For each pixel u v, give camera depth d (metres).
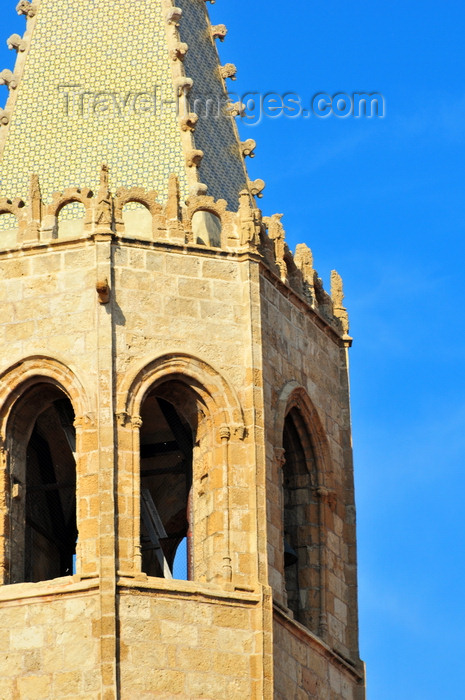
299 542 58.69
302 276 60.50
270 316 58.28
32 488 57.34
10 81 61.50
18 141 60.53
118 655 52.88
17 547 56.03
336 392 60.88
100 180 57.41
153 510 58.38
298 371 59.03
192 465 57.03
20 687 53.09
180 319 56.62
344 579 59.09
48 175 59.81
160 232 57.31
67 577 54.16
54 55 61.78
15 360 56.28
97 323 55.94
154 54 61.19
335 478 59.72
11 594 53.91
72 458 58.44
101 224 56.81
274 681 54.03
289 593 58.19
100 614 53.06
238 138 61.88
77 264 56.75
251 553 55.03
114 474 54.47
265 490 55.75
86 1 62.38
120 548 53.88
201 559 55.62
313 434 59.31
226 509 55.28
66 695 52.78
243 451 56.03
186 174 59.09
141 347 56.03
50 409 57.75
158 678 52.97
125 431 55.06
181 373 56.22
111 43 61.62
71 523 58.91
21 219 57.69
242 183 61.03
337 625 58.16
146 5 62.00
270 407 57.12
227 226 58.09
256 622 54.19
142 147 59.75
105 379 55.38
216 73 62.53
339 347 61.59
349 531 59.72
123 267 56.59
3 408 56.38
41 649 53.31
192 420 56.81
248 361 56.78
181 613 53.69
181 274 57.06
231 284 57.50
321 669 56.50
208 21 63.75
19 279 57.03
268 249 58.91
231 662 53.72
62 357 55.91
